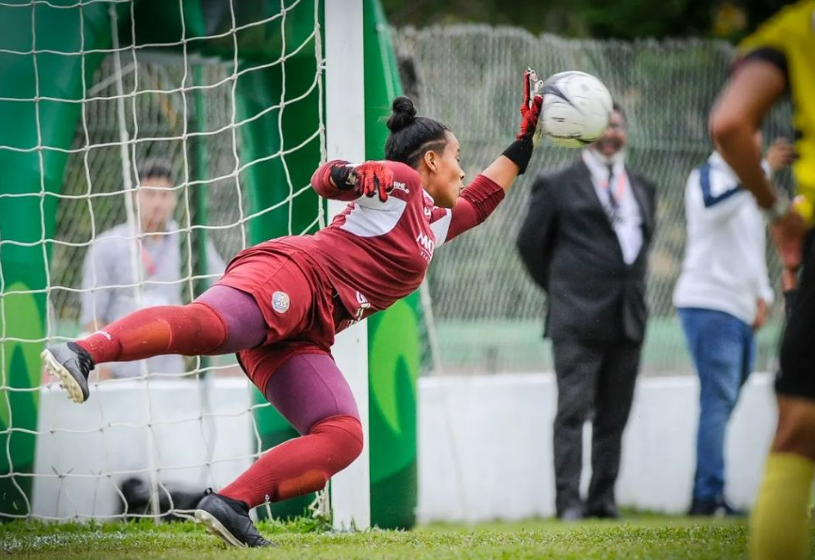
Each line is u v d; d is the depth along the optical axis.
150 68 26.06
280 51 20.47
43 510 24.25
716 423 28.17
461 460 30.64
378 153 19.95
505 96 30.08
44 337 21.70
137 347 13.55
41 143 21.50
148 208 25.66
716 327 28.03
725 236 28.14
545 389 31.73
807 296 10.67
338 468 14.48
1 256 21.12
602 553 13.02
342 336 19.03
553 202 26.33
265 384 14.95
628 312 26.02
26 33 21.39
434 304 31.11
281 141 19.39
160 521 21.28
